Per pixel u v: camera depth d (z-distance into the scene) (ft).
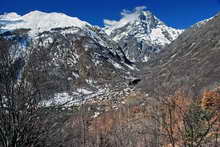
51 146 23.12
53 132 23.38
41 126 22.93
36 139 22.71
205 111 22.89
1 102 22.40
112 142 84.12
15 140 22.33
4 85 22.17
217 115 22.53
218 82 210.59
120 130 99.76
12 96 22.31
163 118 24.41
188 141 22.35
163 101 25.00
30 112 22.57
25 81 22.50
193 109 23.17
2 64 22.26
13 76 22.47
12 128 22.39
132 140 89.20
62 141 23.50
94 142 71.56
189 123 22.72
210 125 22.12
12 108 22.35
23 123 22.44
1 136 22.35
